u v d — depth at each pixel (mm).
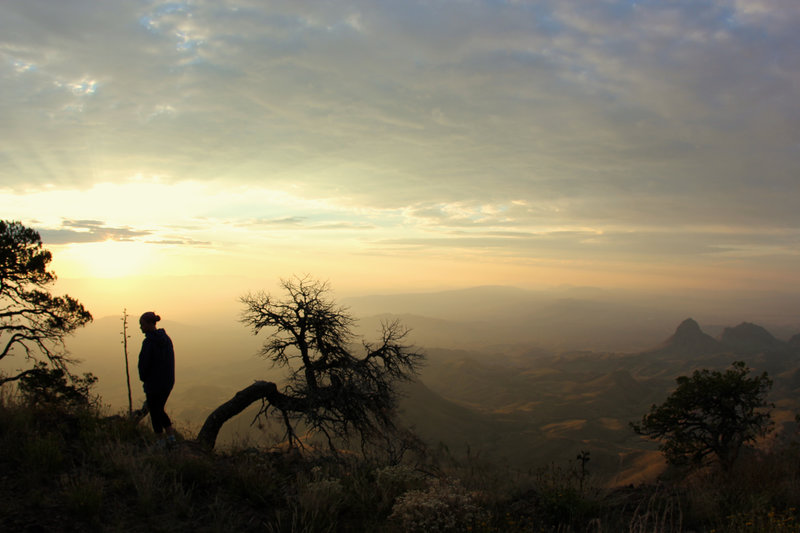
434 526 4855
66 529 4195
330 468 7121
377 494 6066
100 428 6820
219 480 5895
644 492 6781
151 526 4527
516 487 6762
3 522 4117
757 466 7352
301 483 5973
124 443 6469
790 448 8031
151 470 5477
